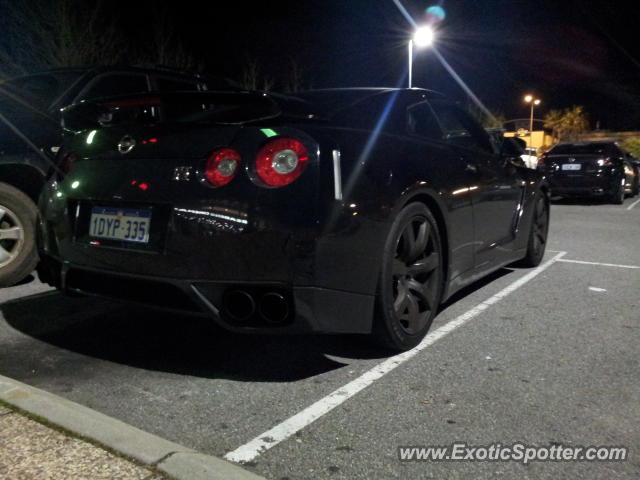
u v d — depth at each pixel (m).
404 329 3.05
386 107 3.26
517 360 3.03
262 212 2.40
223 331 3.46
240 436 2.24
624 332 3.50
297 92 3.50
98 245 2.73
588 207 12.20
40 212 3.12
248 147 2.46
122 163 2.72
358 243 2.60
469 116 4.13
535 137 49.69
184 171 2.53
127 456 1.91
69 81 4.64
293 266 2.41
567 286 4.65
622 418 2.39
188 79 5.44
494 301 4.18
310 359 3.03
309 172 2.45
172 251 2.50
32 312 3.78
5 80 4.79
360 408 2.47
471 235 3.68
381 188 2.73
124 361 2.99
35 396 2.29
